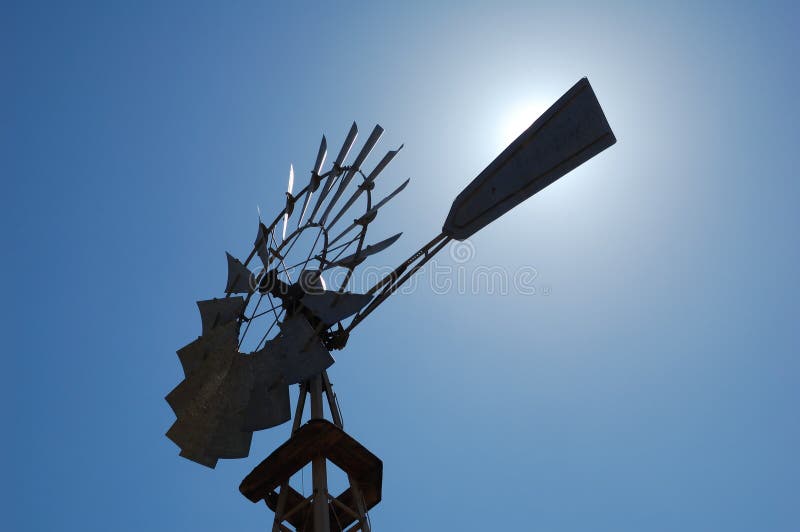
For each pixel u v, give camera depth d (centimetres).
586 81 1631
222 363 1716
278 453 1670
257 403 1675
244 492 1719
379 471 1703
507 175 1714
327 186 1914
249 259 1869
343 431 1655
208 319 1772
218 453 1648
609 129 1598
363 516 1639
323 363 1653
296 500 1728
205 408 1686
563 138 1653
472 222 1745
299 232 1864
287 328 1712
